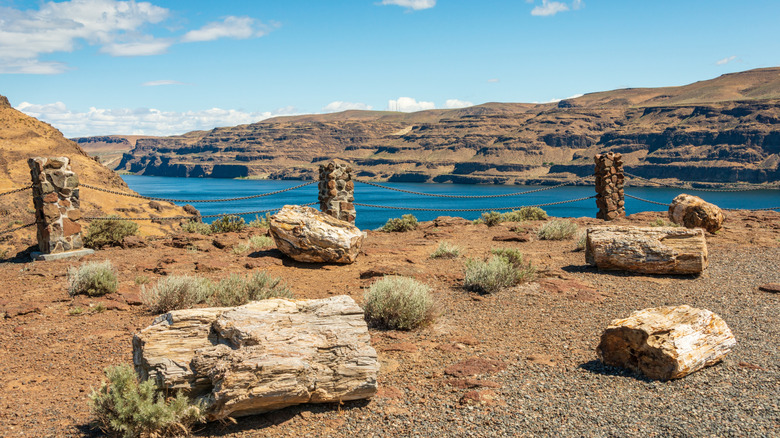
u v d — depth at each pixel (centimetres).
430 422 494
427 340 746
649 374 587
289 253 1268
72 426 505
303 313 569
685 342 590
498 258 1091
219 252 1427
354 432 480
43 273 1191
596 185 2139
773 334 713
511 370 619
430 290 999
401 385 587
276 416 513
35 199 1431
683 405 510
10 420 519
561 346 704
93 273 1032
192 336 533
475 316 855
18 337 782
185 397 488
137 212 5625
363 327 564
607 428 468
